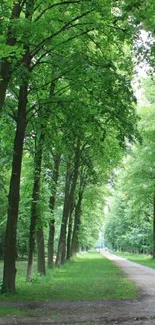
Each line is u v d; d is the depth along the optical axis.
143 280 20.61
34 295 14.09
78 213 44.41
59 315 10.39
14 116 16.30
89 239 74.00
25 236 40.09
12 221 15.23
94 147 19.11
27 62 14.87
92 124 16.27
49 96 17.22
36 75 16.92
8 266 14.97
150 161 35.75
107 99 15.19
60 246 30.22
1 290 14.74
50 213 20.61
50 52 15.55
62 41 14.98
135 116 16.06
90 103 16.36
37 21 12.85
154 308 11.57
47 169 21.86
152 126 32.25
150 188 38.19
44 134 18.31
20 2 12.59
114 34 14.45
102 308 11.55
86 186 43.84
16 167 15.50
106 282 18.98
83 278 21.03
